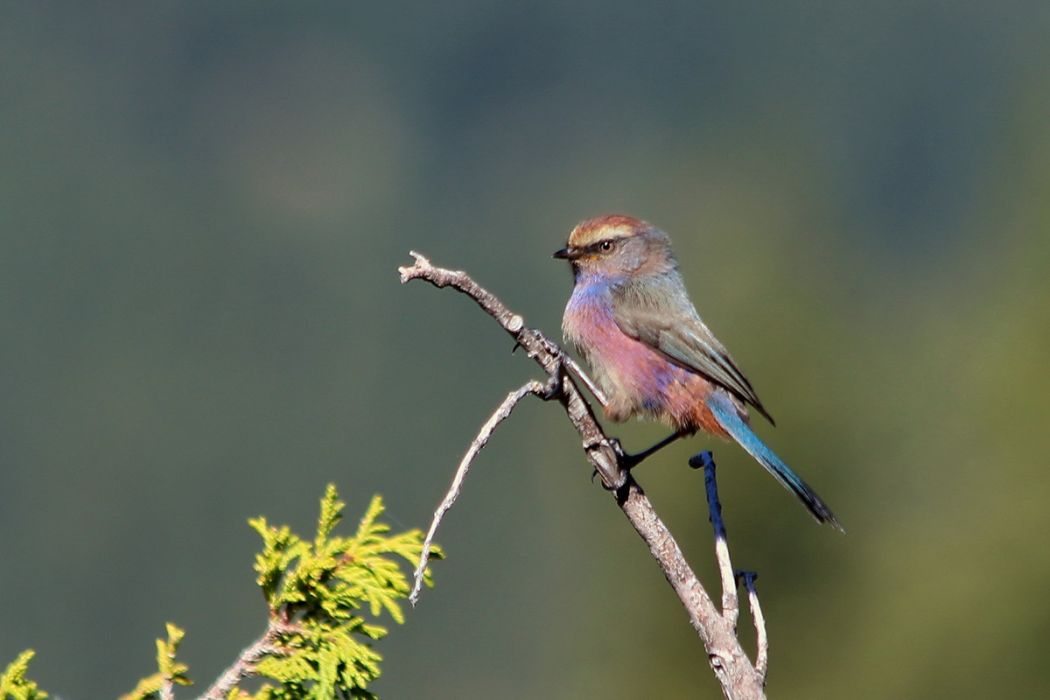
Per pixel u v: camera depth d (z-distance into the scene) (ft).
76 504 174.40
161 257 246.88
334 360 213.46
